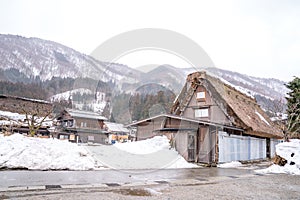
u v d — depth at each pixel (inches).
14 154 274.4
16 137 311.6
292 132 759.7
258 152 602.5
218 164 448.8
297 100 812.0
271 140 690.8
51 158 287.9
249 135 566.9
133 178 241.9
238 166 448.8
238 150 517.7
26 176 217.2
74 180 211.3
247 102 681.0
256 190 204.1
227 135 486.0
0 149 278.1
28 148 292.5
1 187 170.6
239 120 509.4
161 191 184.9
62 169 273.7
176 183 223.9
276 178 287.9
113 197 158.7
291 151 379.6
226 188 208.4
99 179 224.1
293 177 301.3
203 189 199.6
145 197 162.6
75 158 302.7
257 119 610.9
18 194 154.8
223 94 530.0
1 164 254.5
